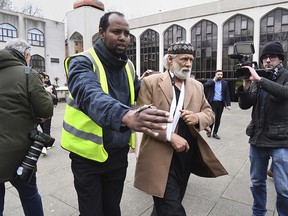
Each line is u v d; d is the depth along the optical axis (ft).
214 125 22.17
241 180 12.51
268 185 11.87
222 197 10.74
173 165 6.91
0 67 6.48
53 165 14.66
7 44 7.20
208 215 9.35
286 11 71.82
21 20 103.81
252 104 8.38
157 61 102.12
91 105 4.10
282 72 7.80
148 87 7.09
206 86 21.97
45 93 6.99
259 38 76.43
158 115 3.33
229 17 81.15
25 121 6.68
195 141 7.27
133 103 6.93
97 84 4.68
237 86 8.29
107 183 6.57
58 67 118.52
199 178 12.76
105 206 6.74
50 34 114.42
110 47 5.87
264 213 8.61
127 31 5.94
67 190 11.30
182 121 7.02
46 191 11.19
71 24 118.93
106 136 5.94
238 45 7.97
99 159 5.67
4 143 6.32
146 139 6.98
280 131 7.52
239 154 17.06
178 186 6.88
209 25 86.84
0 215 7.00
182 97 6.99
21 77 6.58
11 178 6.51
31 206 7.42
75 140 5.80
